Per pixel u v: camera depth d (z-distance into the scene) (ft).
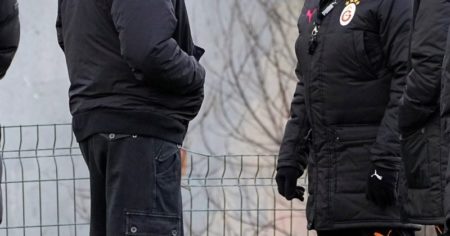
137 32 36.32
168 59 36.50
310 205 43.50
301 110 45.52
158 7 36.68
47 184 77.00
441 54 38.81
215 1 108.88
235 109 107.96
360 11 41.83
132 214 36.86
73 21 38.78
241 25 109.19
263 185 66.59
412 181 40.29
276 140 107.96
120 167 37.11
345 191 42.09
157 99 37.42
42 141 83.05
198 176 71.26
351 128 42.14
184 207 73.72
